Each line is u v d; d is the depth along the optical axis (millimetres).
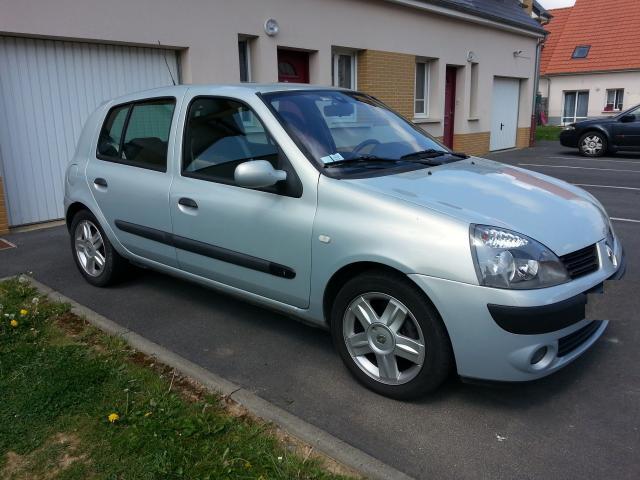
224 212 3562
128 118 4457
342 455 2557
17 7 6211
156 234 4105
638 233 6477
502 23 14406
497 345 2654
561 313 2670
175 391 3117
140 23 7195
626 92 27656
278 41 8836
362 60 10664
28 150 6863
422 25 11930
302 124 3471
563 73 29031
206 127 3797
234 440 2666
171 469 2465
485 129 15125
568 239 2879
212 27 7945
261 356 3592
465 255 2654
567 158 14422
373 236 2889
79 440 2689
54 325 3998
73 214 4996
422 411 2939
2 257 5797
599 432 2740
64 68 6957
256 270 3484
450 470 2500
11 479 2445
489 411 2930
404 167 3482
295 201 3238
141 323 4121
